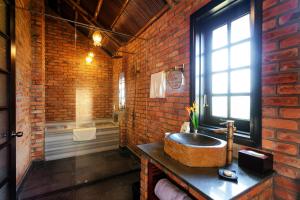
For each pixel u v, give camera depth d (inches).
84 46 124.3
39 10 99.2
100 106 128.0
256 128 43.2
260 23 42.3
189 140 54.2
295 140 35.7
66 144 110.5
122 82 130.3
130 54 121.3
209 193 29.6
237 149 48.0
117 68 132.6
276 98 39.0
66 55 118.0
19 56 74.3
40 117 100.3
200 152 40.8
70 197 70.9
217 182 33.6
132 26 105.6
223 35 59.2
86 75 124.9
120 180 85.4
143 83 104.0
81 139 115.3
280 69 38.2
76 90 120.3
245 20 51.7
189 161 41.1
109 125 128.3
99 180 84.7
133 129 117.2
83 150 115.5
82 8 111.4
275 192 39.2
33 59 98.1
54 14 114.0
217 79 61.4
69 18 117.6
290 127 36.4
